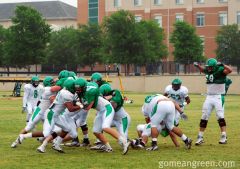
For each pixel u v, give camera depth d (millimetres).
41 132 20141
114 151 19125
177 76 80875
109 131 18375
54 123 18859
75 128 19375
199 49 96562
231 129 26906
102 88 19484
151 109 19188
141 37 92500
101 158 17469
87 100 18531
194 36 96125
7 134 24484
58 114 18750
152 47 94688
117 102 19391
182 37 95500
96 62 105250
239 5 113688
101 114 18891
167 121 19312
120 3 124188
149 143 21234
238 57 94625
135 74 92625
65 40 108000
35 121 20516
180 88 22609
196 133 25031
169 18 121062
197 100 58500
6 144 20984
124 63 92812
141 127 20453
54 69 105750
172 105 19109
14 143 20016
